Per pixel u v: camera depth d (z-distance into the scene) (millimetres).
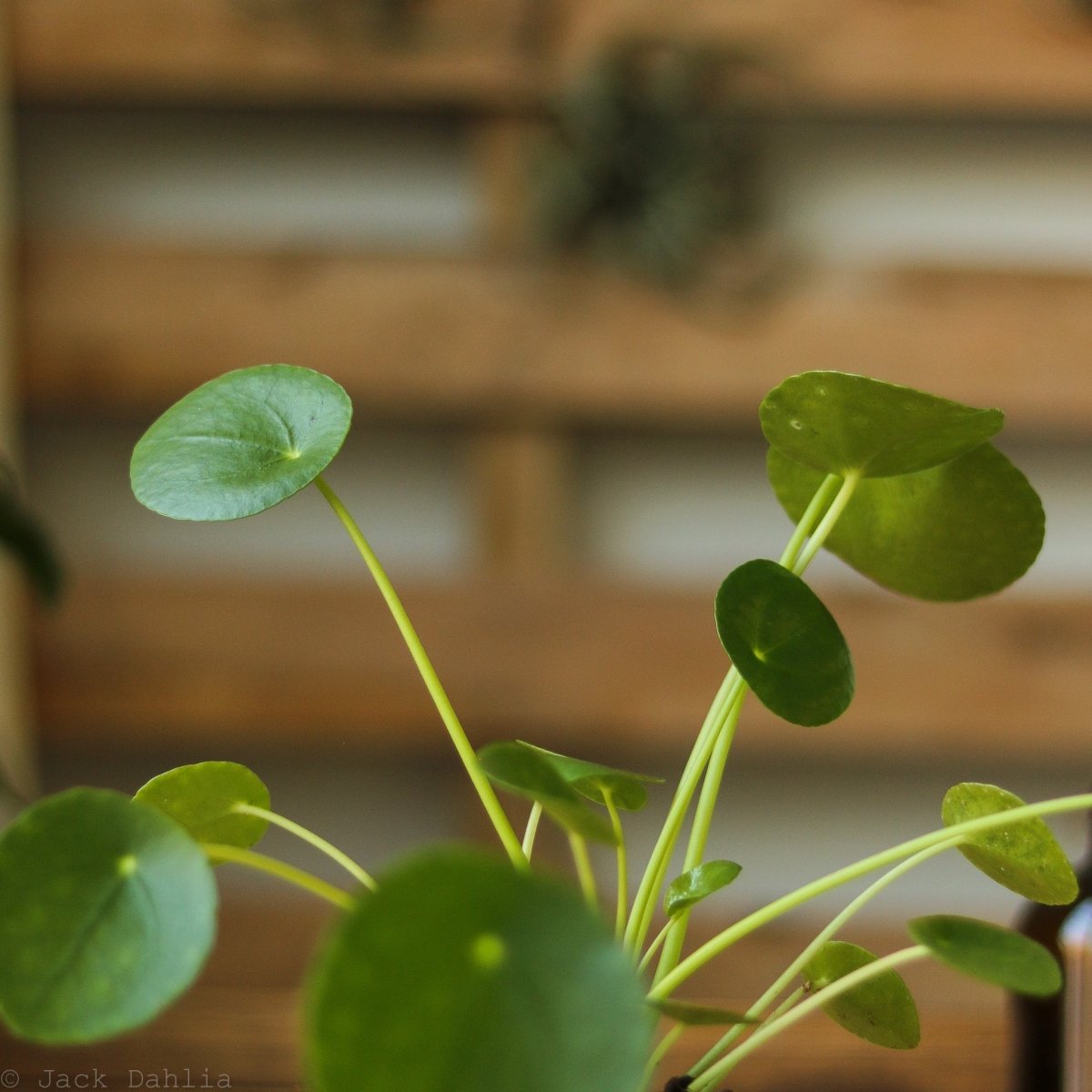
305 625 2469
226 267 2439
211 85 2416
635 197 2400
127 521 2527
